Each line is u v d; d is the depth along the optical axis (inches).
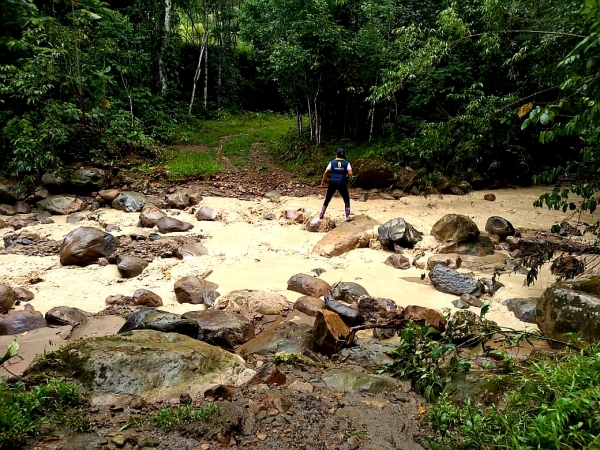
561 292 192.2
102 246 301.7
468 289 262.4
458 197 501.4
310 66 583.8
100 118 545.6
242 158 622.5
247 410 116.0
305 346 185.0
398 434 113.2
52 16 567.8
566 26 259.6
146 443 98.4
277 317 228.7
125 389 119.3
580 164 169.0
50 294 247.8
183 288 248.4
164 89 765.9
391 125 617.9
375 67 580.4
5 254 307.0
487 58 522.0
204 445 100.1
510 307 244.2
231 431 105.9
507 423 94.6
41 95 492.1
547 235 365.7
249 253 331.3
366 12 633.6
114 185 476.4
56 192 451.2
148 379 123.2
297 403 123.6
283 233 377.4
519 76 471.5
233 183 521.0
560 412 87.7
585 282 198.1
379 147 592.1
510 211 445.7
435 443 105.7
